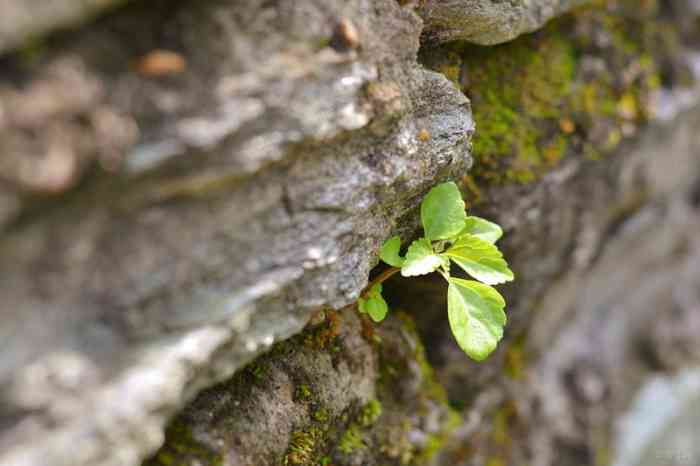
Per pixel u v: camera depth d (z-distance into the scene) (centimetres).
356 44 28
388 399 37
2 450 24
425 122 31
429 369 40
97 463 25
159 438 26
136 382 26
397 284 38
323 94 27
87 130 24
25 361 25
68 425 25
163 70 25
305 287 29
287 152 27
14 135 24
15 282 24
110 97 25
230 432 30
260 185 27
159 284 26
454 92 32
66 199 24
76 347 25
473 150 36
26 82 24
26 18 24
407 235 33
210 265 27
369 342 36
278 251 28
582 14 40
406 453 37
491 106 37
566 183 39
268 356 32
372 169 29
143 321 26
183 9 25
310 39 27
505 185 37
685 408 58
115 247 25
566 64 39
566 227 41
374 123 29
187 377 26
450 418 40
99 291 25
